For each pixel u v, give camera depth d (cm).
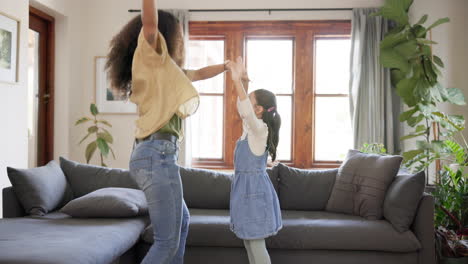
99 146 468
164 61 164
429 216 255
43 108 488
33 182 271
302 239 257
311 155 521
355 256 258
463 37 492
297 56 518
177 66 169
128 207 260
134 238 242
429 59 450
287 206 309
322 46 527
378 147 434
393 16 461
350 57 501
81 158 534
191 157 517
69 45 499
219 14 522
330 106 529
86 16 534
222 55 532
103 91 533
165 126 165
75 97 518
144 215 281
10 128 374
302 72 519
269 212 224
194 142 536
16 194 273
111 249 208
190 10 522
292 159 529
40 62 481
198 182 313
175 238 168
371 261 257
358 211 283
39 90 480
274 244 259
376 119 493
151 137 165
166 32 175
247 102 216
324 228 258
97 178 312
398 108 504
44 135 491
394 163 279
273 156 240
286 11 516
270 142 235
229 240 261
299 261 262
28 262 172
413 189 257
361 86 496
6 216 271
